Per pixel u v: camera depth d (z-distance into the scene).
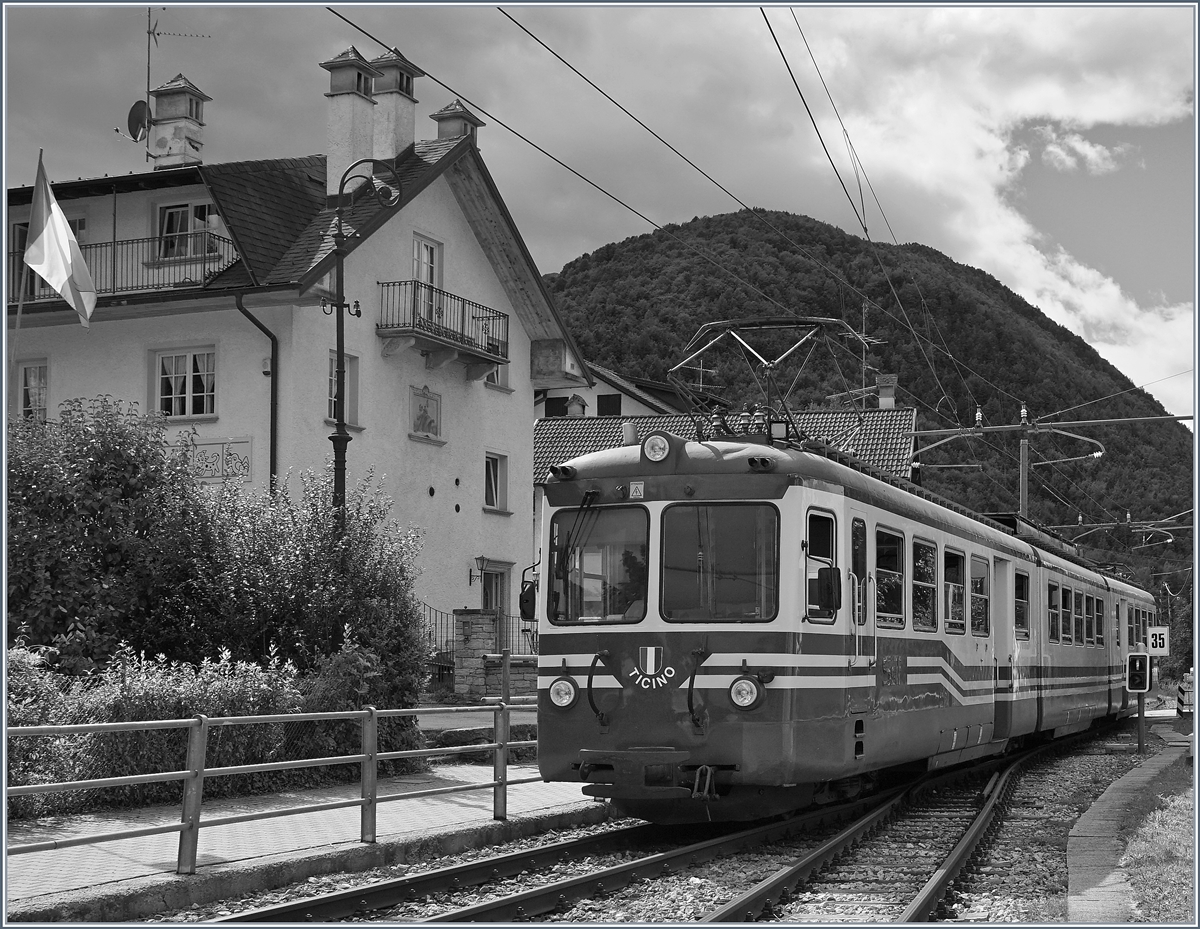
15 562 15.08
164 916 8.42
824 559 11.99
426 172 28.36
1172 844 10.54
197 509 16.77
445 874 9.41
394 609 17.23
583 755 11.66
